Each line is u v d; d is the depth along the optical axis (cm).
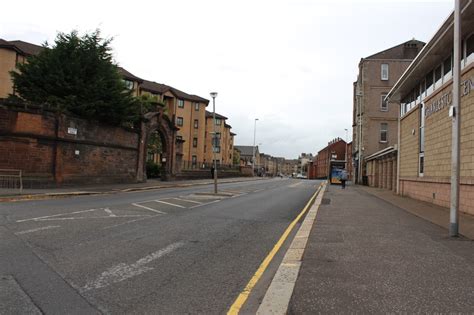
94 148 2538
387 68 4600
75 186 2348
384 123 4566
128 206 1505
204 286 552
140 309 460
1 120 1994
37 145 2114
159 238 889
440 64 1714
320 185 4275
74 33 2489
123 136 2866
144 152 3170
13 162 2023
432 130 1773
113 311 453
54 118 2203
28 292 510
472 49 1347
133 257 708
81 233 916
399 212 1377
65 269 619
